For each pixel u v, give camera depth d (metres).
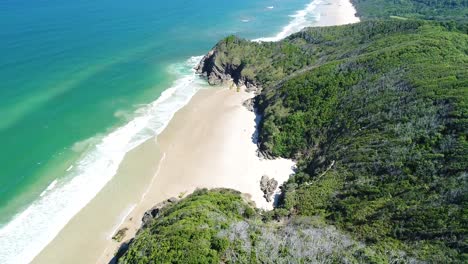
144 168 64.88
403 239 39.03
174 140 72.88
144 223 51.72
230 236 37.41
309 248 36.94
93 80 93.69
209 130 76.81
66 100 83.19
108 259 48.59
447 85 58.47
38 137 70.12
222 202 48.69
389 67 73.12
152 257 35.91
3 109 76.44
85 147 69.12
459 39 85.19
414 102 58.03
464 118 49.97
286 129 70.88
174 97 90.56
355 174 52.09
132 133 74.44
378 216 43.09
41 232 51.84
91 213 55.44
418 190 44.59
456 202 40.31
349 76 76.19
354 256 36.16
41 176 61.28
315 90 76.31
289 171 65.06
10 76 89.19
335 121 67.44
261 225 42.75
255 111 85.00
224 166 65.94
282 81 87.31
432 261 34.38
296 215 49.00
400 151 50.97
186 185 61.44
